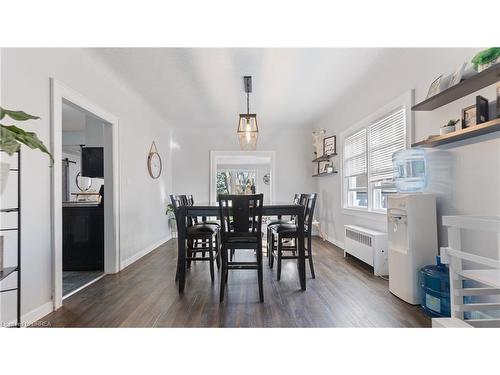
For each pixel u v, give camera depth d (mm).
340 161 4863
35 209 2174
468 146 2139
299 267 2779
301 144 6586
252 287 2838
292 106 4922
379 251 3213
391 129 3338
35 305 2150
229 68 3377
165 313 2229
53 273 2326
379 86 3545
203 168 6496
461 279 1686
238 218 2549
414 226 2348
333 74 3564
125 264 3777
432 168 2539
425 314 2154
